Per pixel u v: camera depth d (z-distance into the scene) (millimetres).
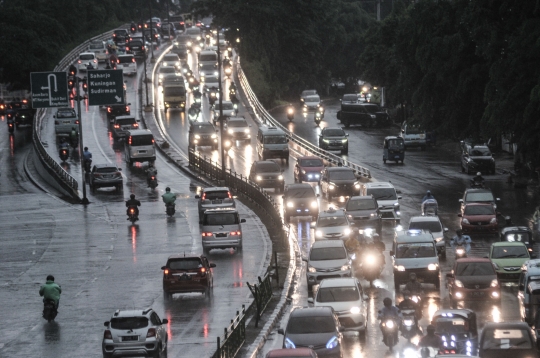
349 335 87250
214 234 129750
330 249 108562
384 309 79188
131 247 139125
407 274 104375
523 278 89562
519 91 163125
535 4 166250
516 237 121750
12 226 162125
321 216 134250
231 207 156250
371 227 138875
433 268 104438
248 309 94812
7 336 90438
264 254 129625
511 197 170000
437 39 193375
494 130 171625
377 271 108000
